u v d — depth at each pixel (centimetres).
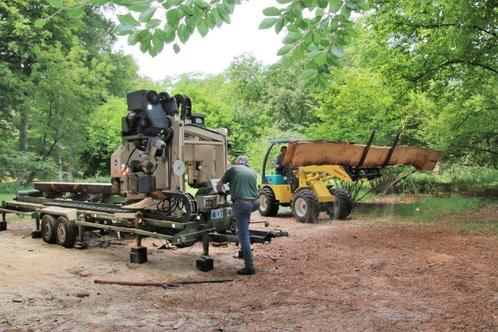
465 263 671
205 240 679
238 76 3005
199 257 741
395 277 609
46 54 1817
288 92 2631
